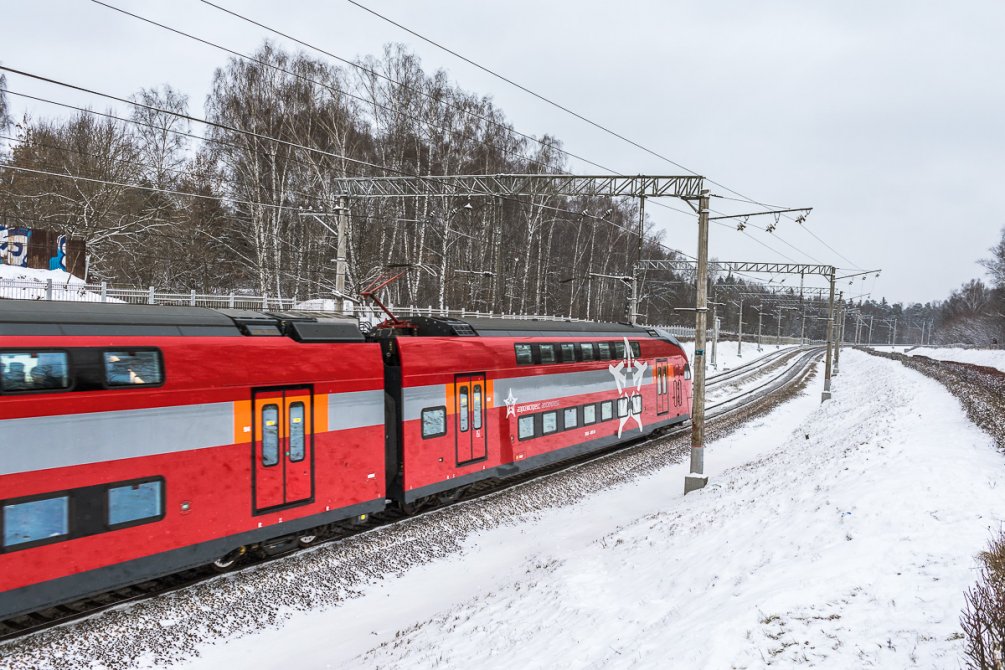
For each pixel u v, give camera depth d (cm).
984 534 866
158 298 2711
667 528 1324
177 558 973
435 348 1483
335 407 1219
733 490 1581
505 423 1705
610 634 833
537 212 4409
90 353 880
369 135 3588
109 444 890
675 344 2773
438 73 3638
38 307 874
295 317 1232
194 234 3938
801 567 870
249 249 4078
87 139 4188
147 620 942
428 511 1535
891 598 725
